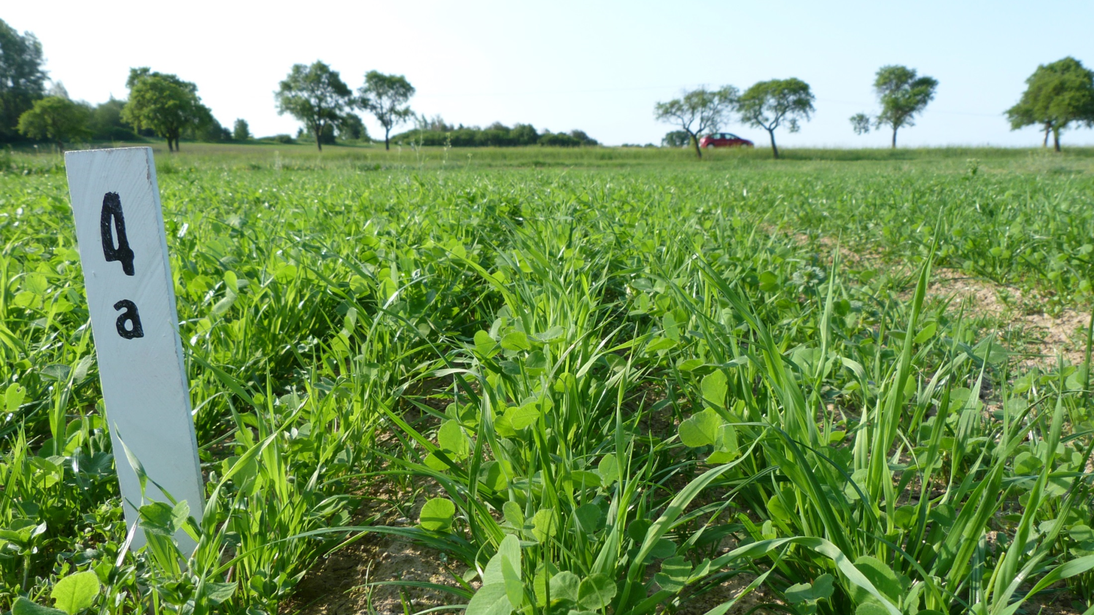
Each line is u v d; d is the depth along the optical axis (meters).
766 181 14.12
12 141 81.00
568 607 1.14
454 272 3.46
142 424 1.48
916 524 1.41
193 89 83.88
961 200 7.66
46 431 2.31
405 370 2.59
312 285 3.02
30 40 84.81
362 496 1.82
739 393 1.97
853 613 1.30
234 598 1.44
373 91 85.31
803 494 1.39
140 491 1.52
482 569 1.41
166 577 1.35
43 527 1.50
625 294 3.74
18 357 2.40
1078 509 1.48
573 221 5.11
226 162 28.78
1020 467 1.57
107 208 1.40
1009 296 4.10
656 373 2.71
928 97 76.19
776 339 2.62
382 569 1.66
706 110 71.50
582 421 1.88
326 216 5.54
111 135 93.31
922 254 4.99
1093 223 5.44
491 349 2.08
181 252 3.40
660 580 1.24
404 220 5.22
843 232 6.65
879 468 1.37
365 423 2.10
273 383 2.58
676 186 11.43
